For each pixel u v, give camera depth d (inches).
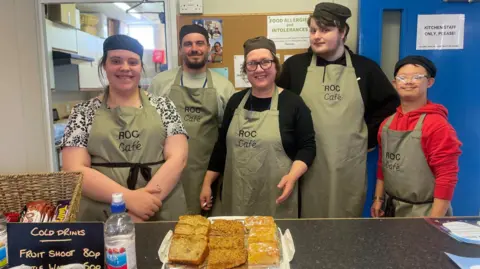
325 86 73.5
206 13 86.7
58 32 107.3
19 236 34.0
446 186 59.2
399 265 35.8
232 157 70.1
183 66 82.2
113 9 119.2
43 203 41.8
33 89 94.7
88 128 58.9
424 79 62.4
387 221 46.6
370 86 74.8
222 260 35.4
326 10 70.2
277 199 65.6
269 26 85.3
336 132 72.8
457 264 35.3
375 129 75.7
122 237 32.4
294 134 68.8
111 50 57.7
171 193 60.9
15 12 91.7
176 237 38.8
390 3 80.4
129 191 55.3
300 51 85.7
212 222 44.1
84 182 54.9
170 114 62.2
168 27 87.4
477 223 44.9
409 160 62.7
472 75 82.7
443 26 81.2
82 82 123.8
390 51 84.3
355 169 74.6
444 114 62.6
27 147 96.2
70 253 34.0
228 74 87.2
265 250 35.9
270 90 69.4
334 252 38.6
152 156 59.6
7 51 92.6
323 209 75.3
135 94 62.1
